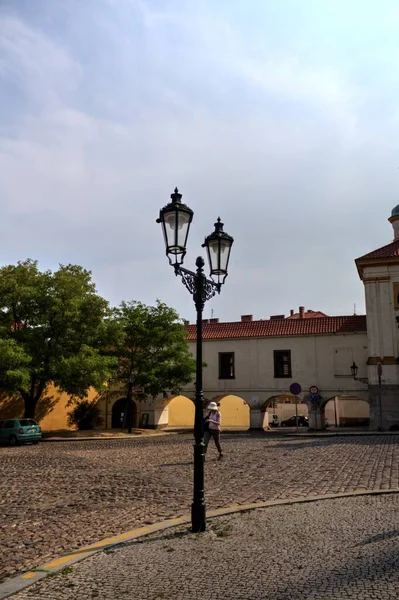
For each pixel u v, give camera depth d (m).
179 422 51.25
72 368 30.56
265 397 40.91
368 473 12.85
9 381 29.23
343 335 39.56
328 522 8.03
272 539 7.23
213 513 8.91
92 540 7.83
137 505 10.26
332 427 46.25
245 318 50.88
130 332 36.56
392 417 33.81
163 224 8.49
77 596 5.47
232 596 5.28
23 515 9.75
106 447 24.28
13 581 5.95
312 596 5.16
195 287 8.79
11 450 24.33
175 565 6.33
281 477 12.84
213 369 42.59
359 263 36.00
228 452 19.12
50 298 32.16
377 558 6.16
